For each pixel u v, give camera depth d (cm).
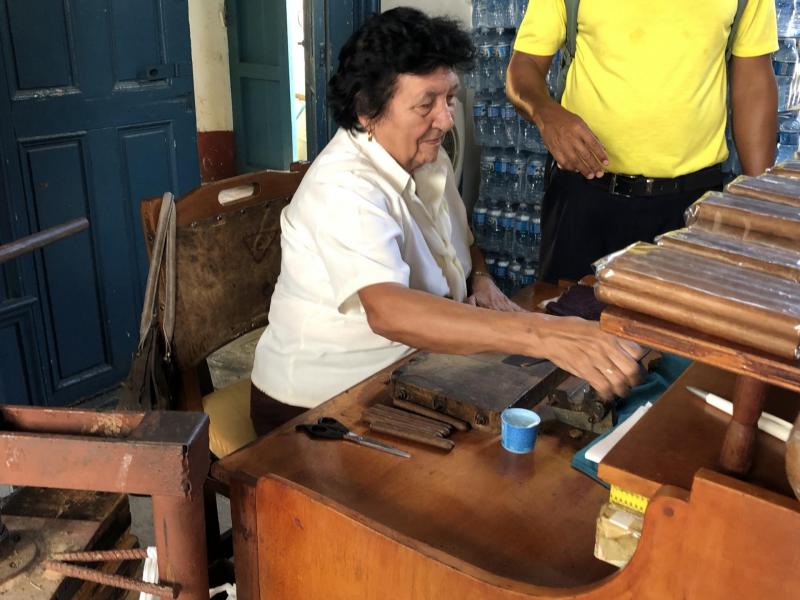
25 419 80
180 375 146
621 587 65
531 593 70
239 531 94
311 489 92
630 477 68
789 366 53
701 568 60
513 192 359
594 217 195
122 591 99
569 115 165
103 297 272
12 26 226
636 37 176
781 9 271
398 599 80
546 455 102
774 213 67
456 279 155
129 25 258
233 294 154
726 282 59
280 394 140
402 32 120
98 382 278
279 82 518
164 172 283
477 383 113
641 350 98
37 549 92
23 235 241
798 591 56
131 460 75
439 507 91
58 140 246
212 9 524
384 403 116
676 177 185
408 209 139
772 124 186
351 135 132
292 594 91
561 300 149
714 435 75
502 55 338
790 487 62
